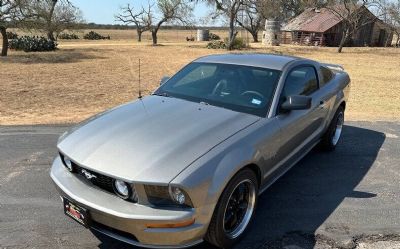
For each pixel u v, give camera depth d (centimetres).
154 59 2648
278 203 426
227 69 450
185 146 316
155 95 444
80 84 1496
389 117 867
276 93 405
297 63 466
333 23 5084
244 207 354
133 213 282
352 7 3856
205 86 434
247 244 350
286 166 432
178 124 352
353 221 394
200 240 304
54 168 352
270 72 430
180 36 9431
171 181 282
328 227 381
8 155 549
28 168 506
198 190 288
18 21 2591
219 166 305
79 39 6575
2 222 375
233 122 362
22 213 393
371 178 501
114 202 294
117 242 348
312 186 471
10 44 3281
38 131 671
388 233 374
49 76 1716
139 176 285
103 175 299
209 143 323
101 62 2389
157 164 295
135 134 334
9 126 704
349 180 492
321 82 523
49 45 3275
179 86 451
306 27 5378
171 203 287
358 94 1402
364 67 2514
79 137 345
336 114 568
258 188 371
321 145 579
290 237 362
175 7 4794
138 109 393
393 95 1391
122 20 5588
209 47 4078
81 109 994
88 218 305
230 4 3919
